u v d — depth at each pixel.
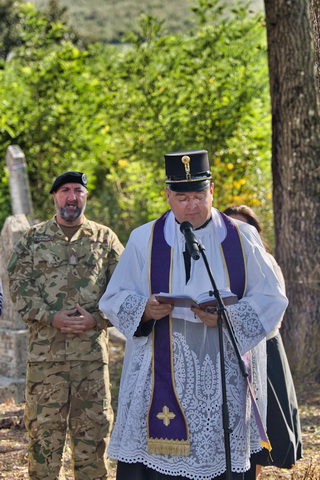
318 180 9.17
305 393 8.72
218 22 14.13
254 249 4.54
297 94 9.08
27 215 14.05
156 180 14.50
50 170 17.50
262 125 13.55
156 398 4.34
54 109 16.81
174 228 4.56
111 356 10.93
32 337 5.34
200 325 4.38
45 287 5.37
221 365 4.03
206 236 4.52
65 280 5.38
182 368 4.34
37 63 17.44
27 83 17.20
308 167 9.14
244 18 14.14
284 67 9.10
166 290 4.48
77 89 17.09
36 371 5.29
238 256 4.50
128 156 15.22
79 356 5.30
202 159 4.41
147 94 14.78
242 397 4.35
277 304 4.44
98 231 5.54
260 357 4.58
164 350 4.38
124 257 4.66
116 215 17.16
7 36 34.41
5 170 16.64
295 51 9.03
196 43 14.20
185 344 4.36
